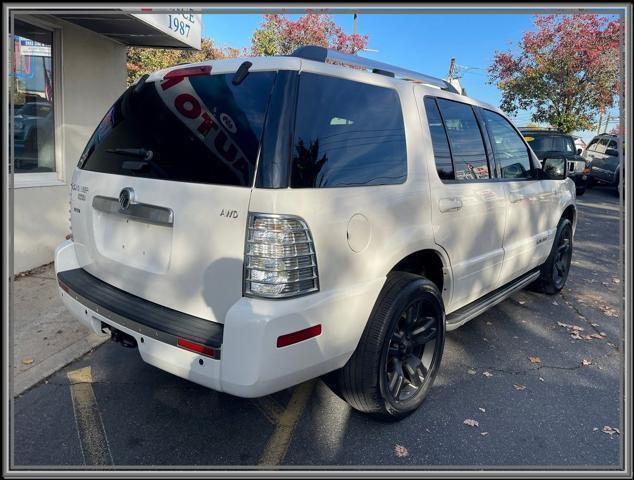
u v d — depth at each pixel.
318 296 2.25
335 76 2.53
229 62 2.49
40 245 5.39
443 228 3.08
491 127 3.93
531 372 3.62
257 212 2.11
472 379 3.46
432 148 3.10
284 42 16.48
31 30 5.25
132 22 5.27
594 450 2.73
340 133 2.46
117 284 2.76
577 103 19.22
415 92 3.08
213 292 2.27
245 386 2.10
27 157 5.37
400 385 2.85
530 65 19.34
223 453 2.59
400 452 2.65
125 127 2.80
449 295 3.29
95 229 2.88
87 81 5.88
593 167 16.84
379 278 2.59
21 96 5.23
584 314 4.91
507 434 2.85
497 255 3.83
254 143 2.19
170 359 2.28
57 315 4.18
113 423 2.80
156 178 2.47
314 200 2.23
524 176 4.38
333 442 2.71
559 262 5.41
